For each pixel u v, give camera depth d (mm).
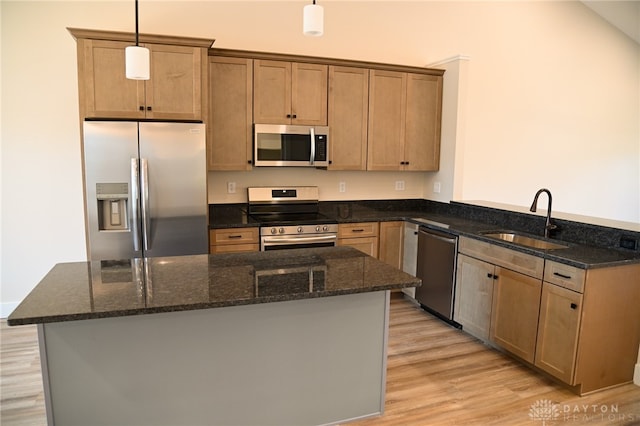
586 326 2562
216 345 1990
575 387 2686
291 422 2189
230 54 3799
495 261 3174
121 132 3221
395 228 4328
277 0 4227
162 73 3379
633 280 2664
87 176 3203
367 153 4387
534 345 2861
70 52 3713
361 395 2332
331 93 4172
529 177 5590
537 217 3467
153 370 1905
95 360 1817
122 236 3312
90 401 1840
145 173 3270
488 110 5246
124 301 1725
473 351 3279
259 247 3779
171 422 1971
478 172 5309
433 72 4531
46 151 3758
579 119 5742
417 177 5016
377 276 2145
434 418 2426
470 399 2627
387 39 4676
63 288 1889
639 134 6137
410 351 3268
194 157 3408
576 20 5527
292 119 4062
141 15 3855
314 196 4516
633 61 5918
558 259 2645
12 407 2482
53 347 1761
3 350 3182
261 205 4305
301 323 2131
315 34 2119
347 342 2246
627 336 2725
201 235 3498
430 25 4832
